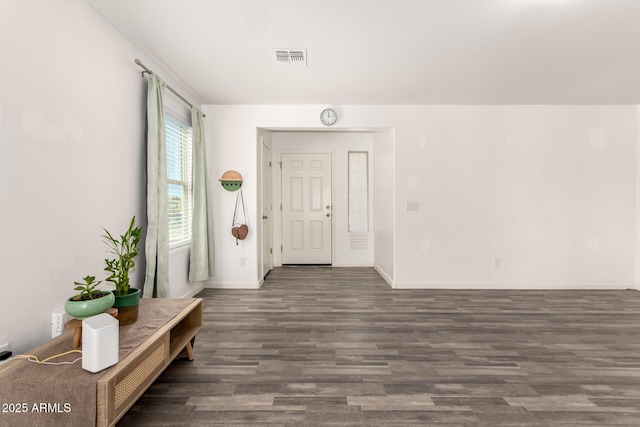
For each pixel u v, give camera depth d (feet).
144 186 8.80
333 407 5.47
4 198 4.90
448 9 6.73
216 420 5.14
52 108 5.74
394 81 10.64
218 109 13.14
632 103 12.96
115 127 7.54
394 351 7.57
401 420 5.16
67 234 6.12
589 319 9.76
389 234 14.14
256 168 13.25
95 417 3.97
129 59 8.07
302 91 11.57
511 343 8.04
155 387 6.05
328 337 8.37
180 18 7.07
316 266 17.85
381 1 6.46
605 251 13.25
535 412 5.37
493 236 13.28
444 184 13.25
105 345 4.24
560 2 6.51
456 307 10.87
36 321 5.45
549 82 10.76
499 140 13.17
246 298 11.87
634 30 7.54
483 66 9.52
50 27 5.67
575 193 13.21
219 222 13.29
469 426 5.02
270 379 6.34
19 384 3.98
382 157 15.51
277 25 7.35
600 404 5.59
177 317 6.21
